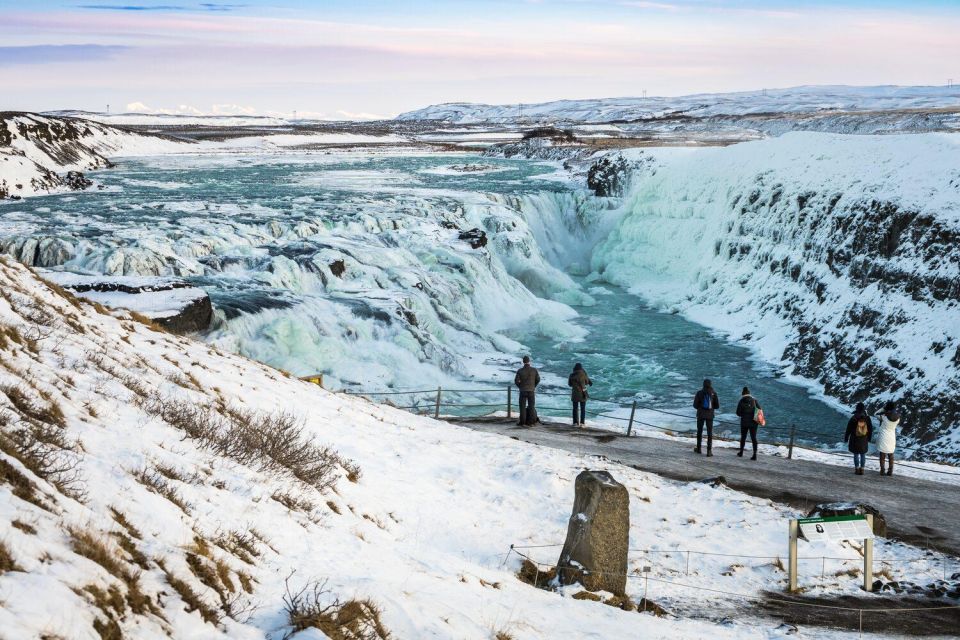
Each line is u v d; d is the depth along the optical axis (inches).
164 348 521.7
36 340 359.6
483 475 511.5
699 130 7327.8
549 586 346.9
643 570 395.2
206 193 2536.9
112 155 4626.0
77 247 1425.9
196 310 1015.0
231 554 234.2
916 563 449.1
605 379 1358.3
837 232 1574.8
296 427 452.8
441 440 597.3
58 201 2258.9
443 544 366.9
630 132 7381.9
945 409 1112.2
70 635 153.3
